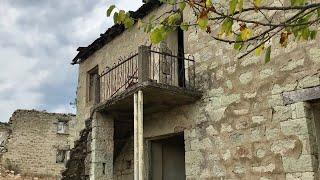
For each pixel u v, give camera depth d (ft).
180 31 30.76
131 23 10.90
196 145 24.72
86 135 30.37
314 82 19.33
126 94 24.81
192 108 25.55
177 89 24.13
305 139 19.17
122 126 30.99
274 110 20.79
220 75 24.13
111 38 36.78
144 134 28.96
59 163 80.79
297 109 19.79
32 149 78.95
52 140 81.35
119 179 32.48
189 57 26.55
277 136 20.39
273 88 21.08
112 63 35.99
